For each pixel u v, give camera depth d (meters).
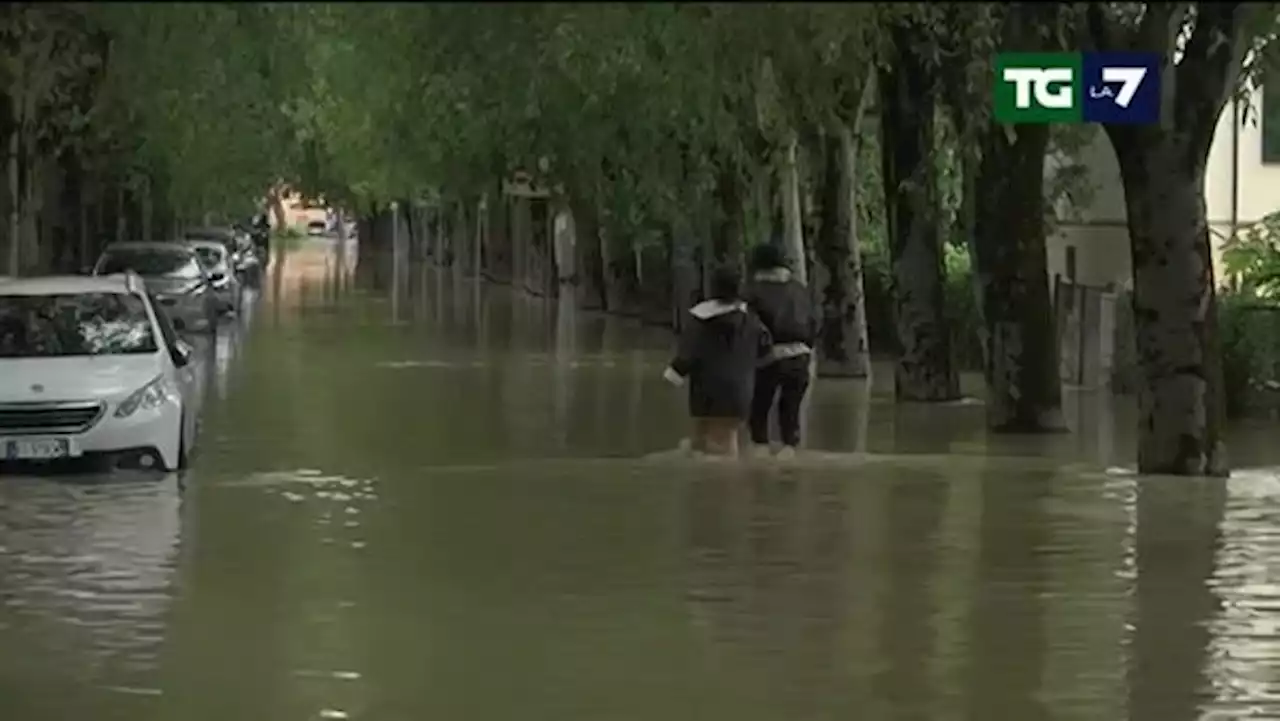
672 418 65.75
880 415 66.69
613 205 112.25
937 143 70.25
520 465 51.94
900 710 27.33
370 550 38.84
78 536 40.44
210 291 105.94
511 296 165.25
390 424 63.69
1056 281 81.12
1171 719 26.86
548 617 32.91
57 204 104.19
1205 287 45.00
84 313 51.75
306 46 24.16
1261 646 30.94
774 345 53.88
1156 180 44.28
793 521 42.19
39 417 48.50
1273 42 52.28
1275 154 91.50
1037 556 38.00
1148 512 42.75
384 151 127.50
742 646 30.89
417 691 28.27
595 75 50.47
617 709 27.36
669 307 122.75
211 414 66.56
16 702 27.67
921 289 70.19
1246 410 67.06
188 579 36.06
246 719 26.78
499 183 135.88
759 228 86.25
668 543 39.53
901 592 34.84
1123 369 75.12
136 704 27.62
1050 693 28.20
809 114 54.47
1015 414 61.47
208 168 100.31
